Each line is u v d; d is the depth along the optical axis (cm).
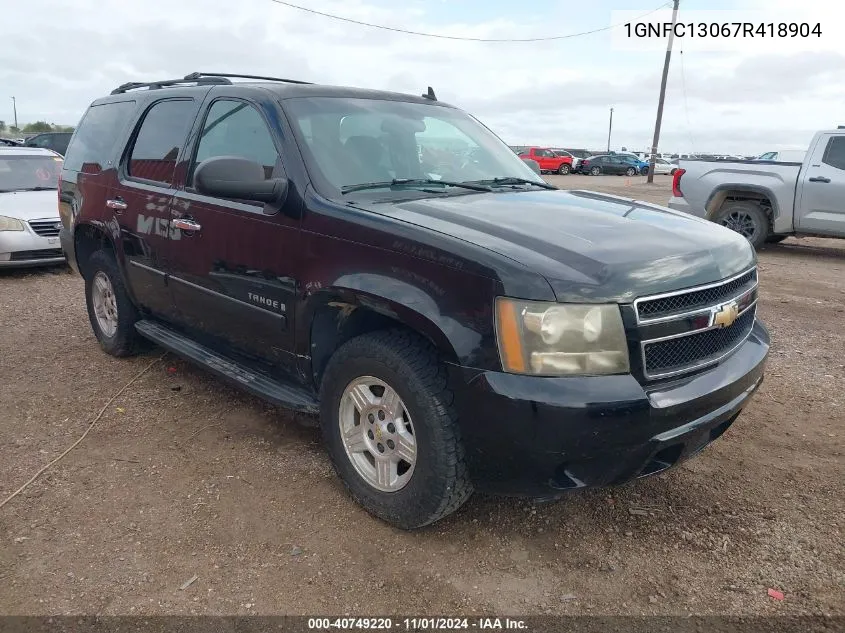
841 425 411
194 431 401
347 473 316
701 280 272
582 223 301
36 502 323
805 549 290
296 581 270
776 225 1048
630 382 249
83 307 699
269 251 334
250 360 380
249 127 367
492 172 404
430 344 278
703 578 273
